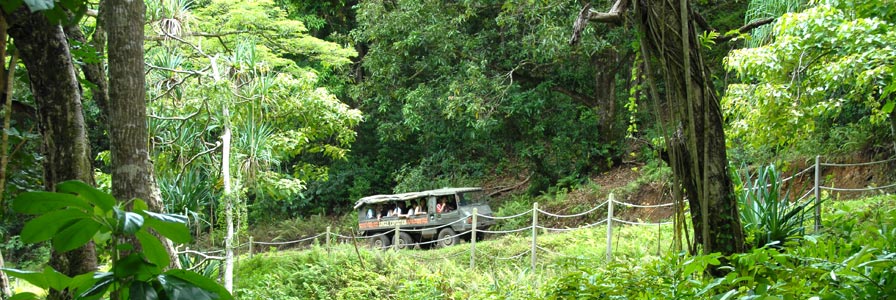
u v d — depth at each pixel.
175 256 5.93
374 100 23.72
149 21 10.53
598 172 22.11
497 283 10.32
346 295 11.62
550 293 5.60
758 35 11.06
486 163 24.62
